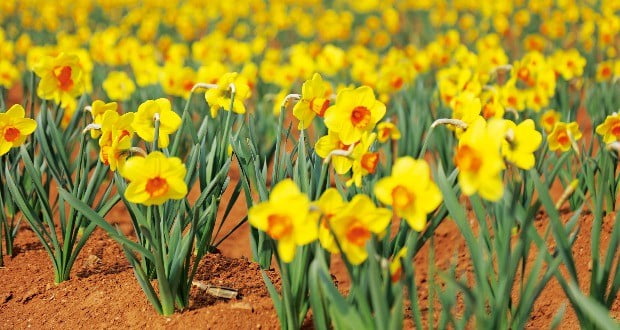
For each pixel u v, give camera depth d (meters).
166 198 2.01
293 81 4.24
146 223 2.18
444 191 2.01
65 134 2.77
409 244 2.00
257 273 2.39
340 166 2.12
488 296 2.05
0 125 2.23
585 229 2.54
